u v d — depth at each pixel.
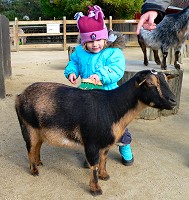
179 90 5.28
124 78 4.97
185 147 4.09
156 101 2.64
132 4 17.58
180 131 4.64
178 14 4.78
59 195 2.96
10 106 5.67
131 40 18.11
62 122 2.88
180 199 2.94
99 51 3.28
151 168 3.51
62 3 18.56
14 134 4.40
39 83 3.13
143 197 2.95
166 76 2.78
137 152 3.90
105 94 2.88
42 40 20.22
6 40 7.66
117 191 3.04
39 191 3.02
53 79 7.90
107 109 2.79
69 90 2.97
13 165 3.52
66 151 3.90
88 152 2.85
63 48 15.95
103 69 3.14
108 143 2.84
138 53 13.51
